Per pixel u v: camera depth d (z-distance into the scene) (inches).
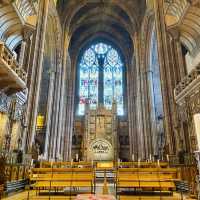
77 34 1454.2
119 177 355.6
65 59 1135.0
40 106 1013.2
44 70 1058.1
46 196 358.6
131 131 1274.6
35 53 655.8
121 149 1275.8
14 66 504.4
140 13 1149.7
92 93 1429.6
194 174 386.0
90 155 1144.8
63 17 1143.0
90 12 1307.8
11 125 539.8
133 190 439.8
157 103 1042.1
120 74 1487.5
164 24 719.1
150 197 347.3
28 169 507.8
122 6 1213.7
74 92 1402.6
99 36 1542.8
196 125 142.5
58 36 1043.3
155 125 959.0
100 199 218.7
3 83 502.3
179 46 682.8
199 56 673.6
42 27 702.5
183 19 650.2
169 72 666.2
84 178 357.7
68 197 348.5
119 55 1539.1
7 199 327.0
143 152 1007.6
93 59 1528.1
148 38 1055.0
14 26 647.8
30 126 595.2
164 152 650.2
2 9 573.3
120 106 1400.1
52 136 955.3
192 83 494.9
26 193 398.3
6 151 492.7
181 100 585.9
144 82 1073.5
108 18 1386.6
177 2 650.8
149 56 1074.1
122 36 1483.8
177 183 460.1
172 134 616.1
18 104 584.4
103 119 1246.9
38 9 702.5
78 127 1337.4
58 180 355.3
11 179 415.2
